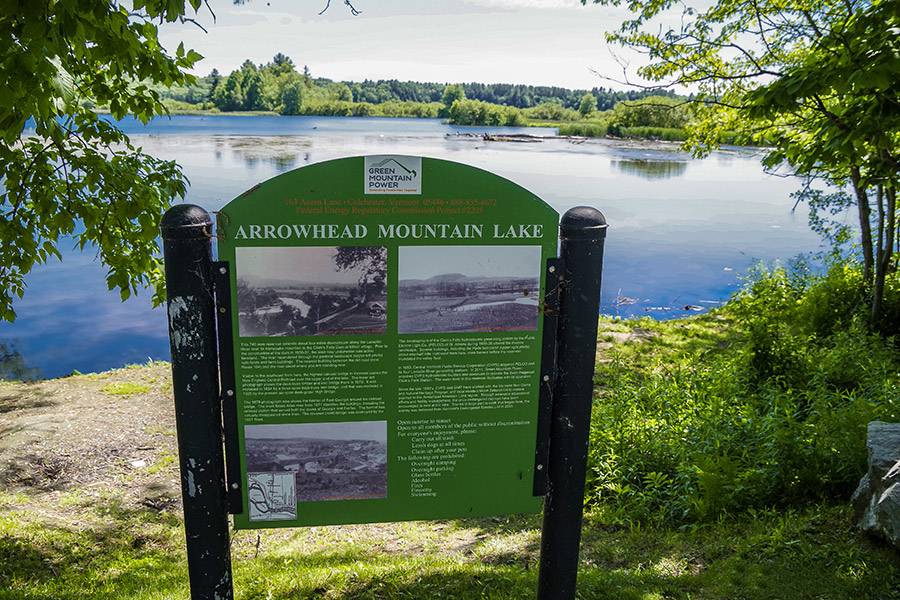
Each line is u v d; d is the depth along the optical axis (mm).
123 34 4711
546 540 3033
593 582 4340
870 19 5734
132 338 16531
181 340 2533
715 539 5113
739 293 15023
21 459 7445
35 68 3793
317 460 2775
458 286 2715
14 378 13711
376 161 2566
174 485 7105
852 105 6535
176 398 2598
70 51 4395
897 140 8016
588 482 6543
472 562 5031
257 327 2623
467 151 60281
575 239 2693
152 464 7609
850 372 8516
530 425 2887
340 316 2662
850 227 13562
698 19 11055
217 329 2609
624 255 24766
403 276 2672
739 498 5602
